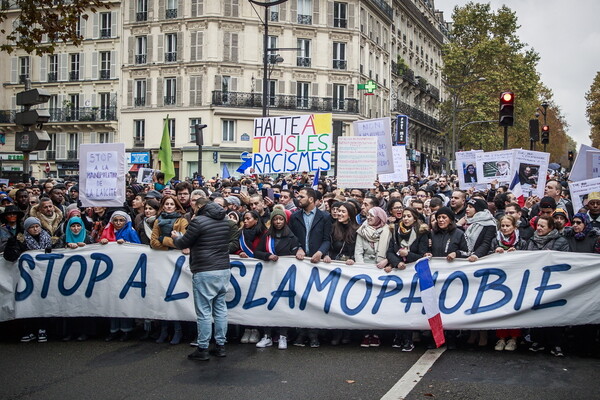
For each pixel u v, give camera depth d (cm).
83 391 667
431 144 7306
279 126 1334
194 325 905
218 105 4472
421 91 6794
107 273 898
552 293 807
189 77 4544
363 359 788
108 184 986
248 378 708
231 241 841
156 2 4616
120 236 925
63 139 4950
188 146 4512
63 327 908
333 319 848
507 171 1393
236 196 1138
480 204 947
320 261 865
